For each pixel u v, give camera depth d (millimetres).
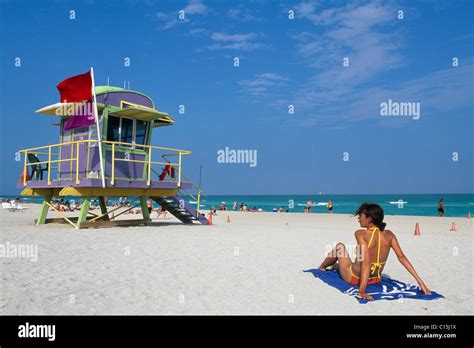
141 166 19828
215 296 6598
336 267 8398
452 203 105125
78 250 10977
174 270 8539
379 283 7168
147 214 20844
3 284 6875
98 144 18016
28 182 20141
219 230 18703
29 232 15461
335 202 127688
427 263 10102
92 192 17969
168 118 20719
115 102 18891
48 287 6840
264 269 8805
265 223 27250
